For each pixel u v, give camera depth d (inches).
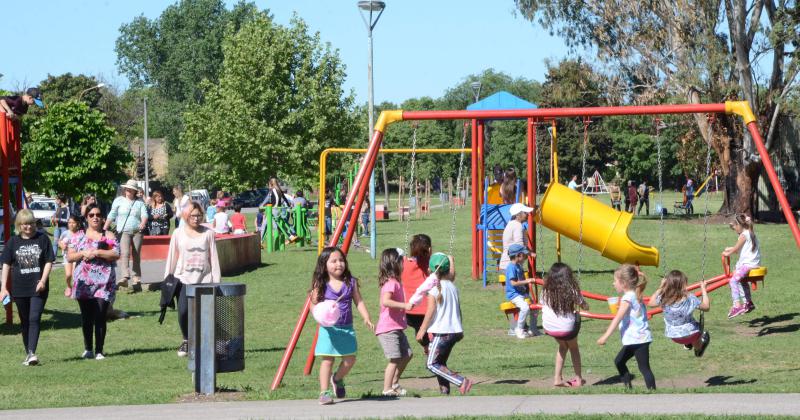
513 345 569.0
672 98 1663.4
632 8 1695.4
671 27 1664.6
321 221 1048.8
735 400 351.6
